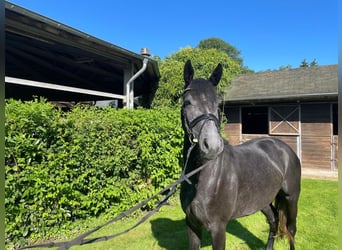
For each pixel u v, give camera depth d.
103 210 4.45
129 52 5.97
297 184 3.16
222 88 10.82
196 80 2.12
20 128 3.37
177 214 4.78
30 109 3.42
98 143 4.16
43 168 3.60
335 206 5.20
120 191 4.45
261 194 2.56
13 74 9.16
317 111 9.85
